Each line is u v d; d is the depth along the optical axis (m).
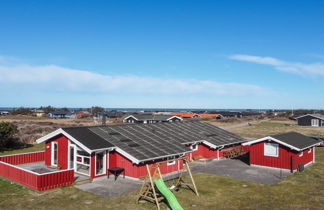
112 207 12.76
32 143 32.91
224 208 12.81
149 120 58.75
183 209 11.97
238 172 20.19
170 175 19.27
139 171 17.56
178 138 23.48
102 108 152.75
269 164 21.50
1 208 12.38
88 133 19.42
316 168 21.66
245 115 133.50
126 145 18.88
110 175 18.31
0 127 28.44
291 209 12.73
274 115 130.50
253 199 14.11
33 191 14.84
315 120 67.38
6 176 17.22
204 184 16.84
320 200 13.98
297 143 21.38
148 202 13.47
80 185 16.14
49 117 105.38
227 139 27.42
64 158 19.28
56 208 12.51
